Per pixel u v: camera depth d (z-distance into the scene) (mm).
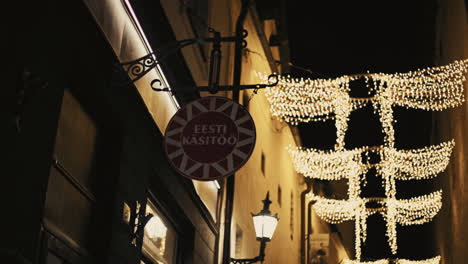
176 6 10586
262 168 19188
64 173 6746
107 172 7852
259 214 11531
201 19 11164
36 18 5844
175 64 9766
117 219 7746
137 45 8641
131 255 8227
